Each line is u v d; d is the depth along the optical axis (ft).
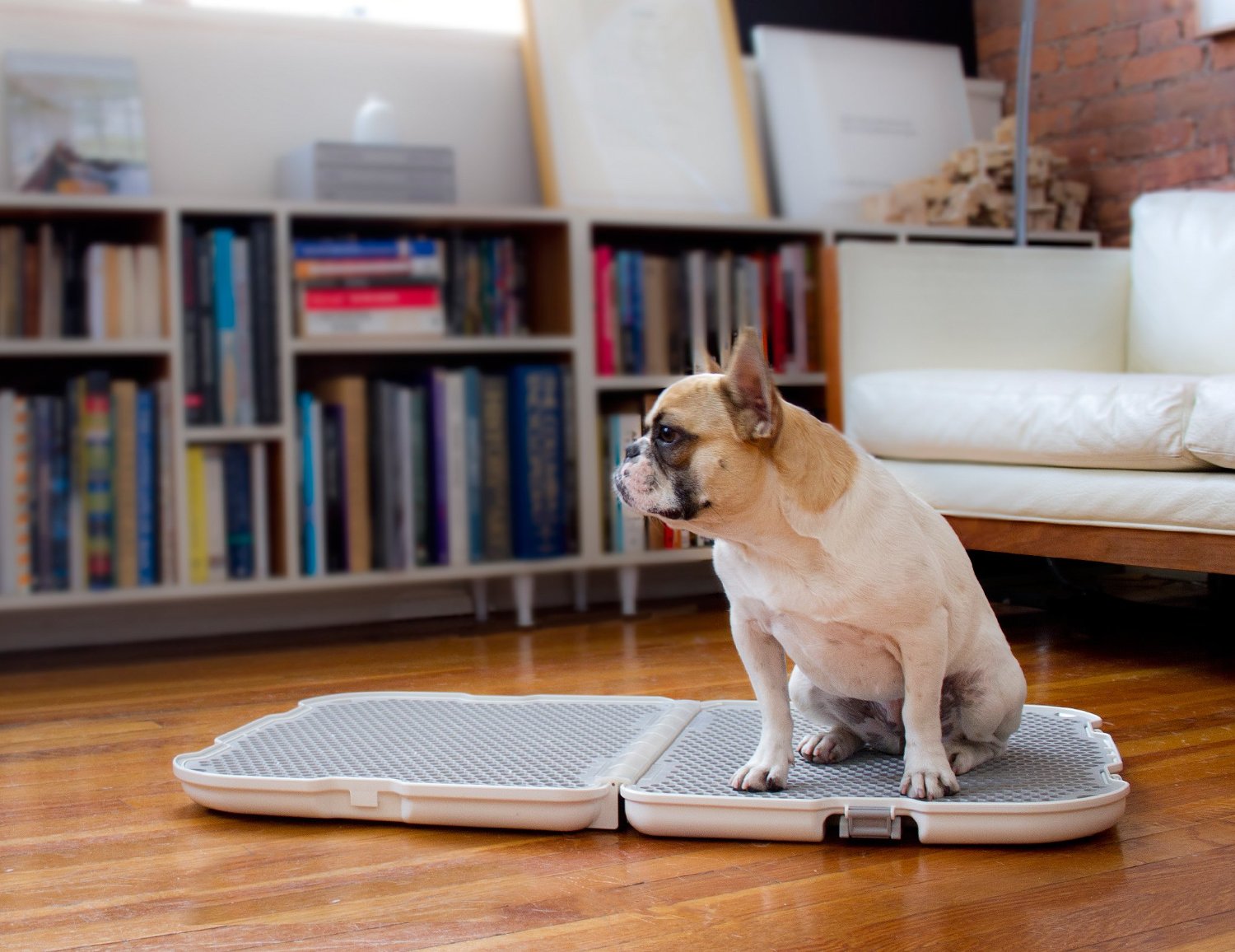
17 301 8.98
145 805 5.56
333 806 5.21
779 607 4.88
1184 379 7.55
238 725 7.08
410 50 11.05
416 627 10.33
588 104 11.31
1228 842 4.72
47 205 8.77
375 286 9.71
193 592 9.21
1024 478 8.14
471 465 10.11
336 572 9.70
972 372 8.77
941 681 4.90
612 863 4.66
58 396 9.83
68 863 4.81
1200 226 10.10
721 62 11.94
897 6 13.28
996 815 4.64
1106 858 4.58
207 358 9.25
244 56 10.50
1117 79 12.43
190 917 4.23
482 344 10.03
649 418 4.83
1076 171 12.96
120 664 9.07
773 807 4.78
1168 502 7.34
